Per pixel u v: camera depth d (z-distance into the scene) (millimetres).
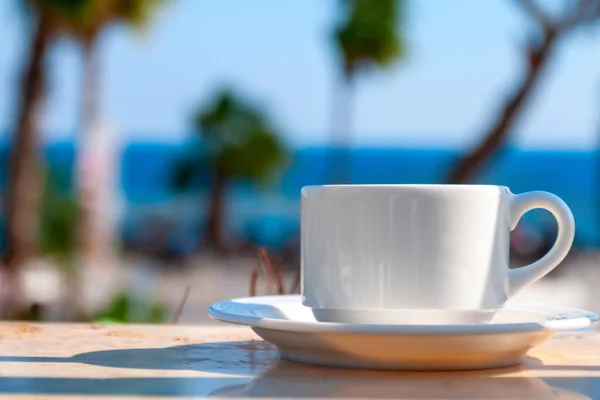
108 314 3342
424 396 608
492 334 682
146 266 20000
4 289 4488
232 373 706
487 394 618
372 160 45906
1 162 6949
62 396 591
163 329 1042
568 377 695
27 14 6934
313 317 935
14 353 822
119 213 11383
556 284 13328
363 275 775
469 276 771
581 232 28922
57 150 39406
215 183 26172
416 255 764
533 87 5172
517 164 39781
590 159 40312
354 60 15852
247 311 874
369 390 630
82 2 7246
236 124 25641
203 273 17656
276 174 26031
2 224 6883
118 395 599
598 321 767
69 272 3607
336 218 790
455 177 5461
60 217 6922
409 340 680
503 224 801
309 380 672
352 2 15812
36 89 6980
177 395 602
